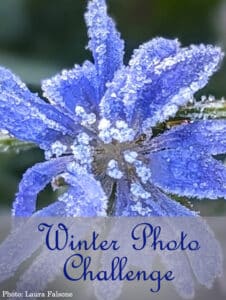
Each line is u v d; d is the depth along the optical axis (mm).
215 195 77
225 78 120
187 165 77
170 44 76
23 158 110
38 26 135
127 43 132
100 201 73
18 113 77
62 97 78
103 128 76
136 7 135
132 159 77
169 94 75
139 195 77
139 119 77
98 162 78
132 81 75
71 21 135
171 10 135
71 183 75
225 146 77
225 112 78
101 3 79
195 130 78
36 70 125
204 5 136
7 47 132
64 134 78
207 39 135
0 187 112
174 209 78
